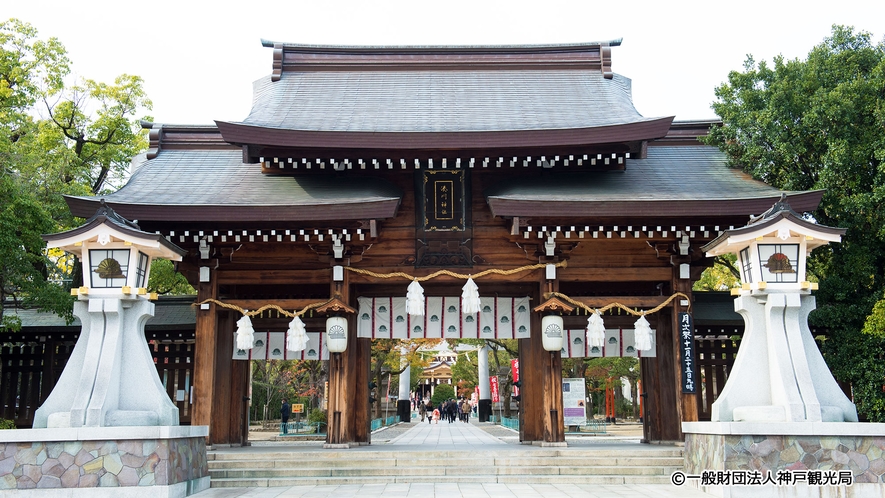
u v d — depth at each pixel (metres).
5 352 22.34
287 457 16.81
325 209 17.33
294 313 18.42
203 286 18.73
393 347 44.50
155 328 21.39
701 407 21.19
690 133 22.81
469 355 68.94
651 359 21.02
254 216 17.41
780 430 12.99
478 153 18.83
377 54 24.33
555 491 13.91
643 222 18.08
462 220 19.33
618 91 23.02
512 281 19.44
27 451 12.70
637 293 22.27
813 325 20.03
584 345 21.06
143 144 31.31
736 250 15.16
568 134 18.36
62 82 29.67
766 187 19.33
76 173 26.44
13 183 19.67
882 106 18.88
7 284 22.69
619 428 41.53
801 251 14.19
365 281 19.03
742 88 21.92
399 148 18.42
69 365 13.79
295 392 49.03
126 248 14.04
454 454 16.77
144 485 12.62
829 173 19.08
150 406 13.69
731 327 21.52
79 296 13.88
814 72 20.72
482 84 23.41
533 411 20.03
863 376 19.09
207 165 21.67
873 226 19.48
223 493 14.03
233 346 20.94
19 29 28.80
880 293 19.12
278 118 20.56
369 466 16.19
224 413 20.17
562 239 18.81
